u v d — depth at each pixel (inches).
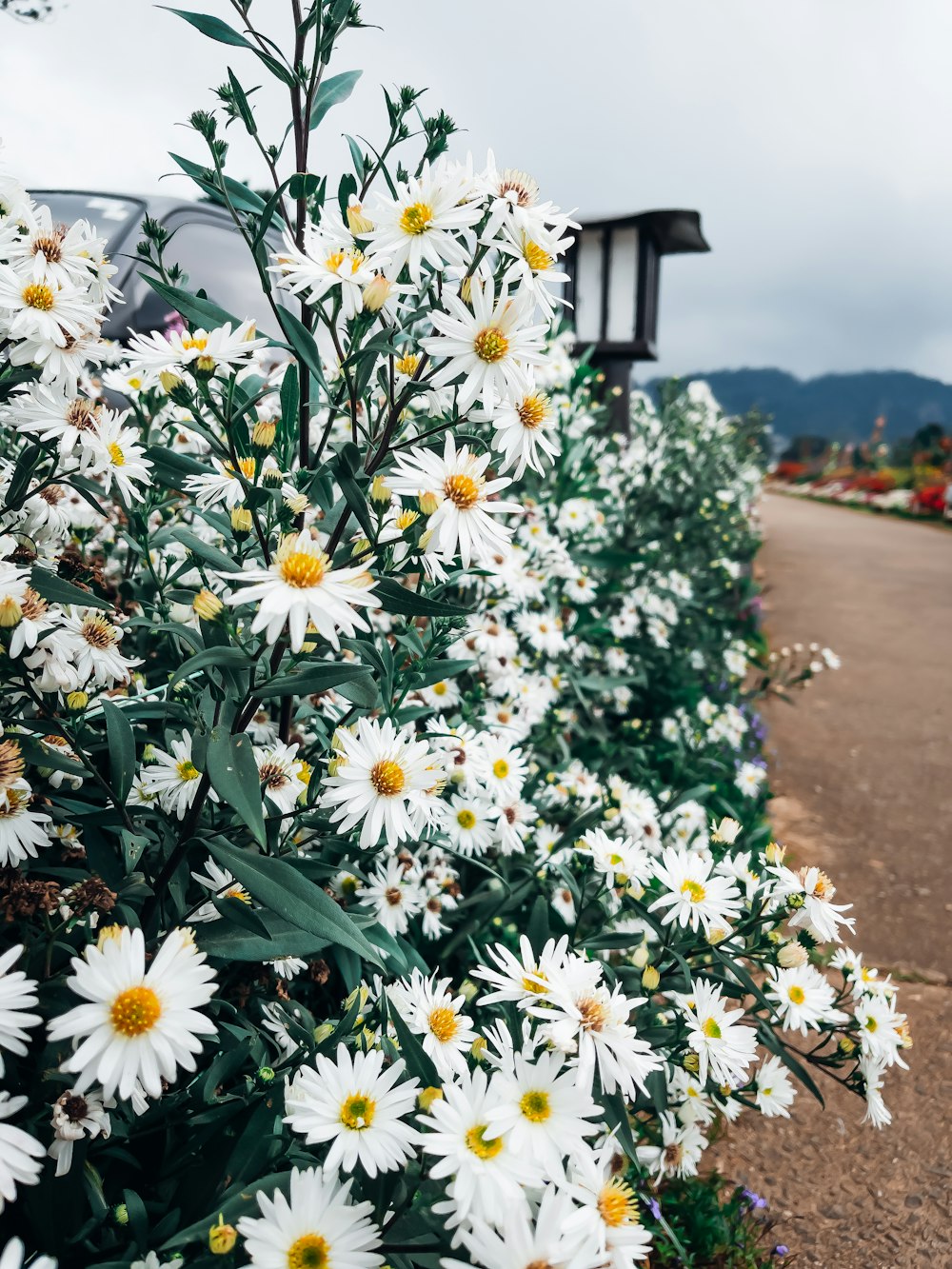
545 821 115.9
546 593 151.8
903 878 167.9
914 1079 115.1
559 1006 54.5
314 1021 70.0
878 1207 96.4
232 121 67.2
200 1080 58.5
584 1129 48.9
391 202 56.8
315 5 67.2
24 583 59.9
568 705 151.9
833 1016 75.7
